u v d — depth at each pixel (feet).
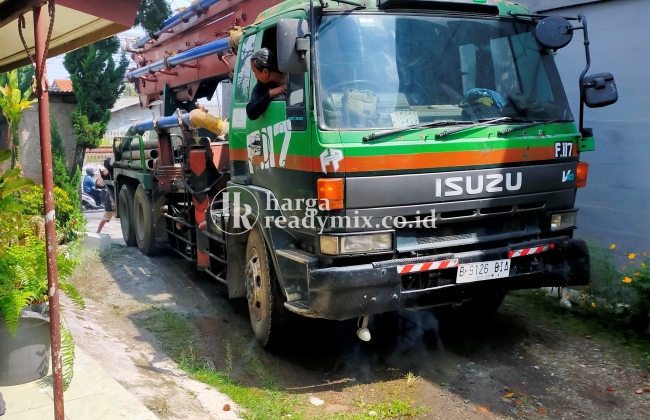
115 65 37.73
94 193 51.62
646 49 18.13
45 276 13.12
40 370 12.96
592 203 20.06
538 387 13.41
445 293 13.28
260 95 15.47
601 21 19.40
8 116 23.73
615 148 19.25
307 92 12.83
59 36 13.51
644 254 17.47
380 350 15.92
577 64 20.27
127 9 10.52
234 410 12.51
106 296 21.53
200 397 13.02
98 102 37.50
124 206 31.17
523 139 13.75
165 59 24.95
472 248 13.74
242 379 14.40
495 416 12.19
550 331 16.72
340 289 12.20
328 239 12.46
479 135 13.29
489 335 16.63
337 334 17.19
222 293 21.74
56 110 37.55
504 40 14.84
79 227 27.78
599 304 17.70
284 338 15.51
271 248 14.69
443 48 14.01
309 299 12.73
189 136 21.94
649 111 18.16
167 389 13.24
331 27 13.10
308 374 14.64
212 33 22.84
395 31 13.62
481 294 13.83
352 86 12.94
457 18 14.39
